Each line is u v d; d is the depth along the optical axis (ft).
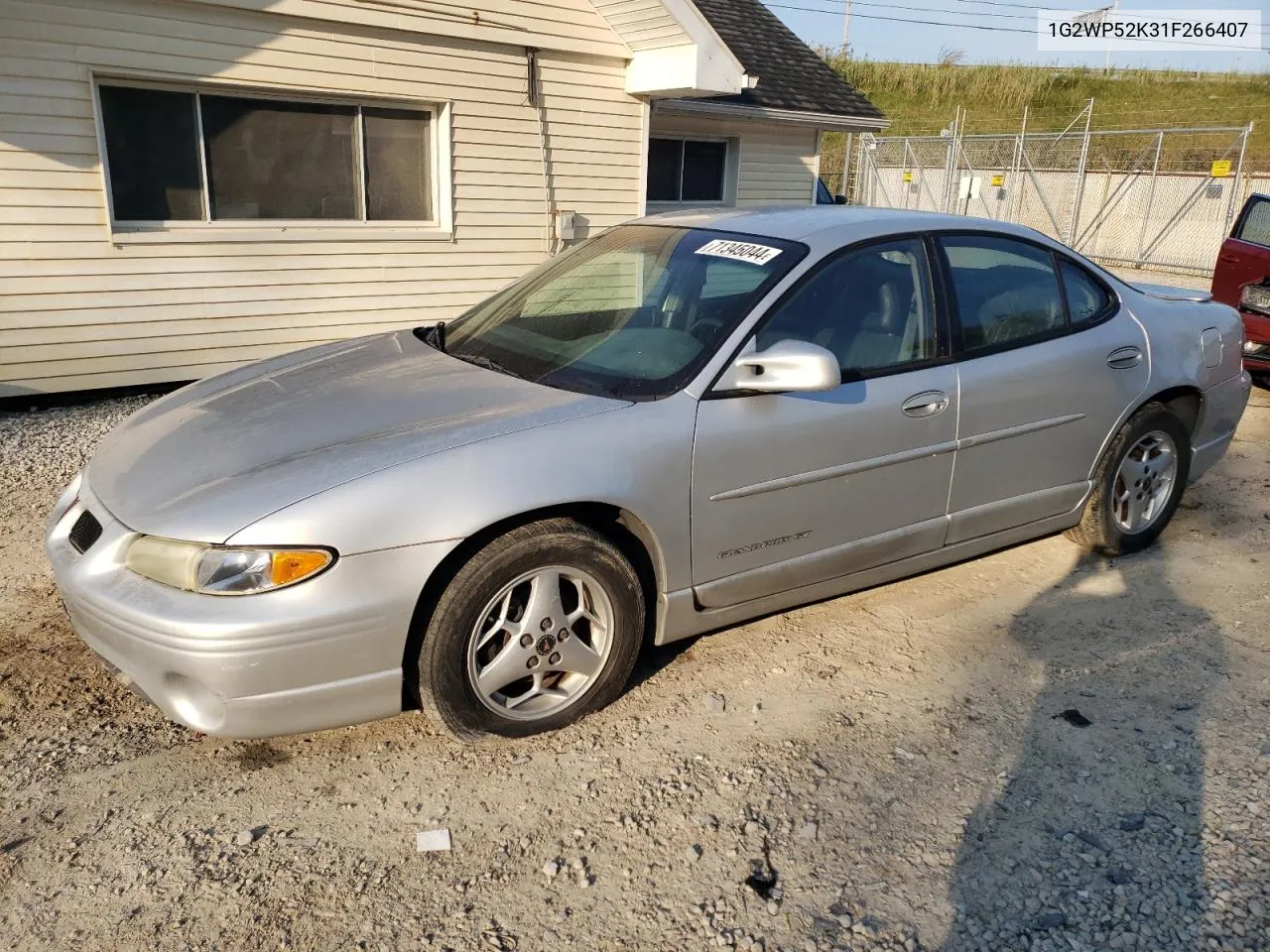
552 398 10.32
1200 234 61.31
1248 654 12.15
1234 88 121.80
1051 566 14.83
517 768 9.67
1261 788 9.42
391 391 10.80
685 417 10.22
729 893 8.07
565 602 10.09
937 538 12.64
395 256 28.43
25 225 22.45
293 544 8.46
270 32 24.63
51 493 17.33
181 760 9.73
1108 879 8.25
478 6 27.76
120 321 24.25
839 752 9.99
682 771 9.65
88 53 22.31
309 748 9.97
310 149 26.45
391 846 8.57
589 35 30.35
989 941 7.59
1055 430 13.33
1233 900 7.98
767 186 42.14
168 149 24.20
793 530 11.21
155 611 8.45
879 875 8.29
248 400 11.07
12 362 23.00
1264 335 25.86
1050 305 13.53
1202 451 15.71
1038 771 9.71
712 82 30.09
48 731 10.12
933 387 11.96
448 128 28.32
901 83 123.54
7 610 12.71
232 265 25.59
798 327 11.11
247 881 8.11
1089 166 84.07
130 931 7.55
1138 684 11.37
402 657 9.05
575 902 7.95
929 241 12.52
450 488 8.98
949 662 11.85
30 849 8.42
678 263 12.21
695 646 12.15
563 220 31.45
